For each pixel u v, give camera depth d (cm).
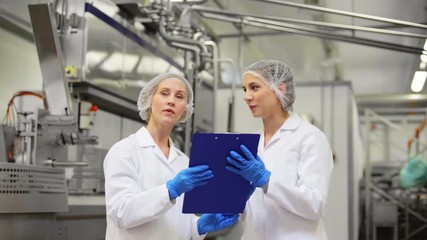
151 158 172
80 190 325
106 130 398
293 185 167
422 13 468
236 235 429
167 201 155
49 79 270
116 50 349
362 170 912
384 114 988
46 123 245
